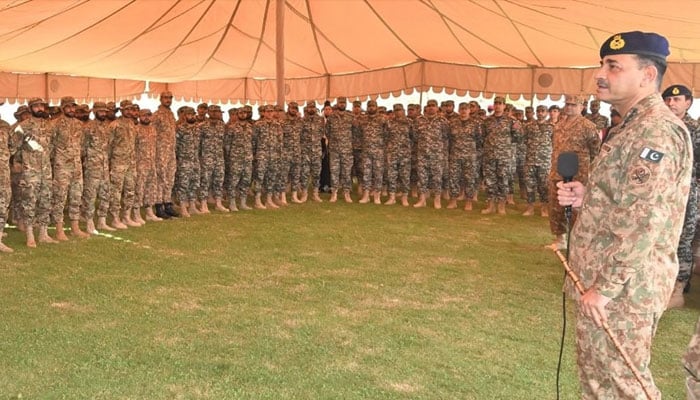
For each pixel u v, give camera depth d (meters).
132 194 8.35
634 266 2.13
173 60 13.66
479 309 5.12
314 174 11.37
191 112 9.27
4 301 4.99
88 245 7.14
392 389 3.55
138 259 6.55
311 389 3.53
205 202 9.80
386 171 11.77
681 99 5.05
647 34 2.26
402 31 11.37
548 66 13.09
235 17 10.94
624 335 2.24
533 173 10.16
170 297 5.24
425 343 4.31
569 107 7.16
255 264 6.48
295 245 7.47
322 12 10.77
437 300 5.36
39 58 12.52
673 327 4.82
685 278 5.38
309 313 4.91
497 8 9.15
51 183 7.16
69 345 4.09
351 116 11.45
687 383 2.46
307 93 16.27
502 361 4.02
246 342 4.24
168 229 8.24
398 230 8.61
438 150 10.84
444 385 3.62
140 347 4.09
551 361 4.04
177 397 3.38
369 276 6.11
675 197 2.18
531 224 9.37
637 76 2.26
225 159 10.15
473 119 10.91
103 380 3.56
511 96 13.53
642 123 2.20
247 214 9.70
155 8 9.71
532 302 5.36
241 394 3.44
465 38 11.29
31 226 7.00
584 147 7.04
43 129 6.99
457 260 6.89
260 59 13.94
